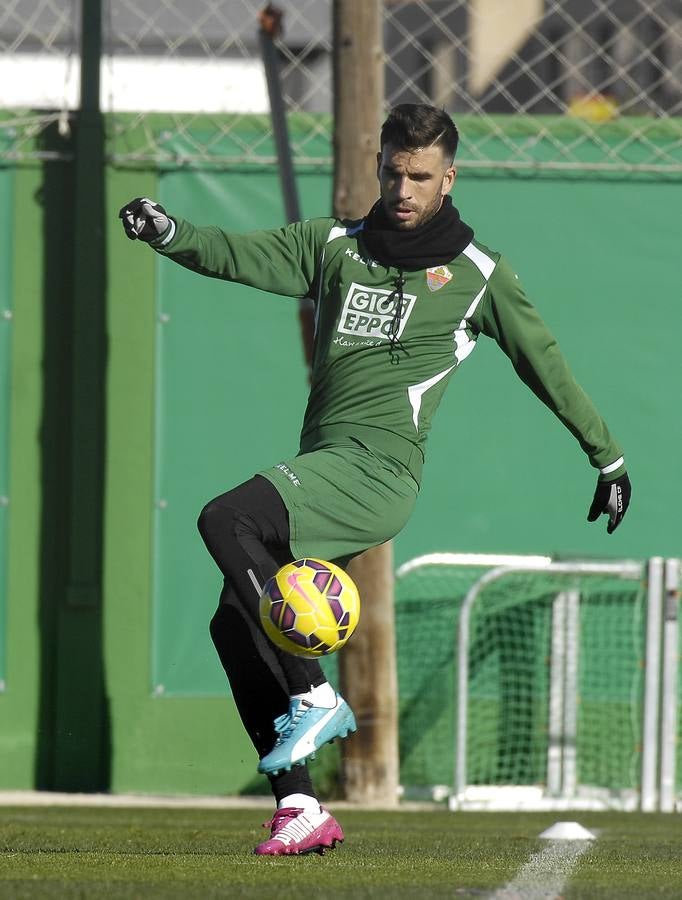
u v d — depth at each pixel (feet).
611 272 105.60
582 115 119.75
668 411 105.40
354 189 92.27
